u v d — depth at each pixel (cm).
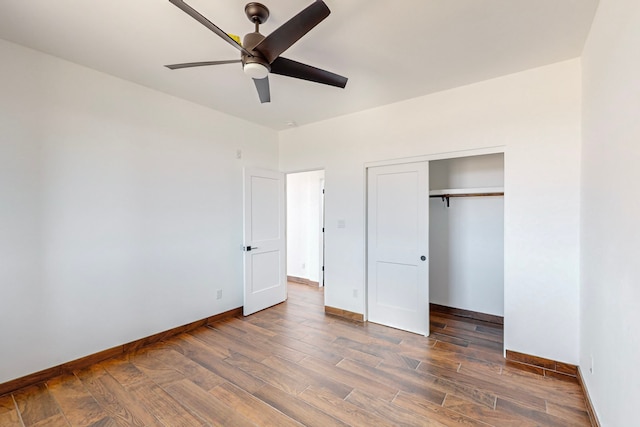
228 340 309
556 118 246
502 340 308
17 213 223
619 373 141
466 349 288
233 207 382
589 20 191
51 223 238
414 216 330
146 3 175
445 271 397
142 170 293
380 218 355
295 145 428
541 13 185
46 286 236
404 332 330
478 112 283
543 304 249
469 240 379
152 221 301
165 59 243
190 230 335
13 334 221
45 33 207
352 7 178
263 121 402
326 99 325
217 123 362
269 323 357
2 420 190
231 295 380
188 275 333
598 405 175
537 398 210
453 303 391
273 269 426
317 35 208
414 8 180
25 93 226
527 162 257
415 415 193
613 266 151
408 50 229
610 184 158
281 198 441
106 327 268
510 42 217
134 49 228
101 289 265
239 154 388
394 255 344
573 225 238
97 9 181
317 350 286
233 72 264
